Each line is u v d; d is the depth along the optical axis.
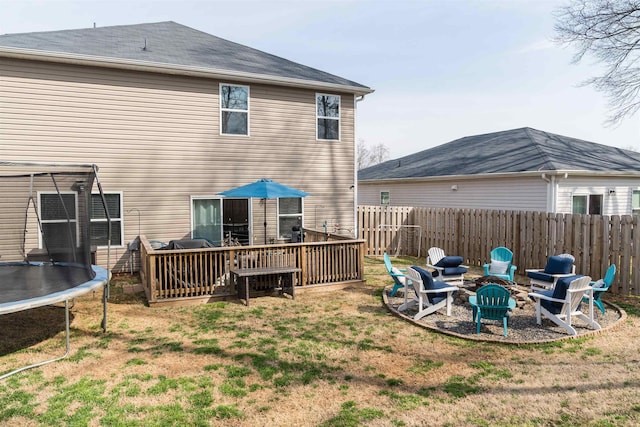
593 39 15.56
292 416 3.93
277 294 8.79
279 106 12.39
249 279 8.62
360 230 14.33
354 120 13.66
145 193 10.77
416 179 18.03
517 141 18.20
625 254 8.49
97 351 5.58
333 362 5.20
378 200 21.64
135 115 10.60
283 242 12.63
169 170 11.02
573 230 9.52
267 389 4.48
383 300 8.26
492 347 5.66
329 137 13.28
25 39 10.36
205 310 7.58
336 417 3.90
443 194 17.44
